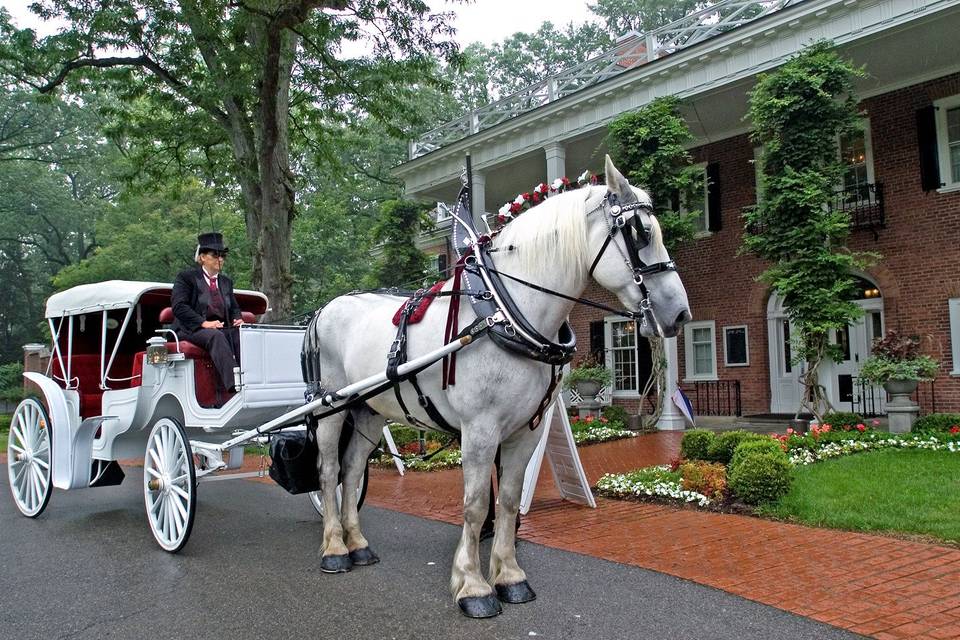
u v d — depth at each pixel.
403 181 20.55
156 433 5.65
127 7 13.02
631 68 13.73
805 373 11.01
